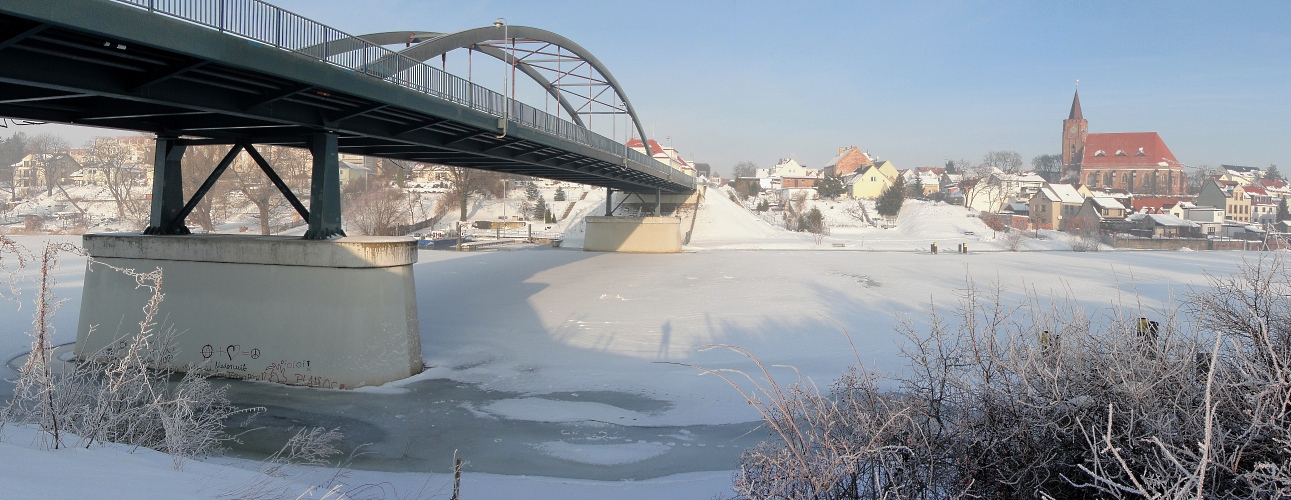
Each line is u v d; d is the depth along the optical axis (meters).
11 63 10.77
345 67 14.95
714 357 19.19
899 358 18.36
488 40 29.98
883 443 5.09
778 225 92.38
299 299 16.27
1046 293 30.47
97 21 10.02
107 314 17.59
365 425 13.46
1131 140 148.00
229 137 18.00
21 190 108.50
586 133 32.44
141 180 99.56
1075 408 4.98
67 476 4.83
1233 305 5.85
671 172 59.41
